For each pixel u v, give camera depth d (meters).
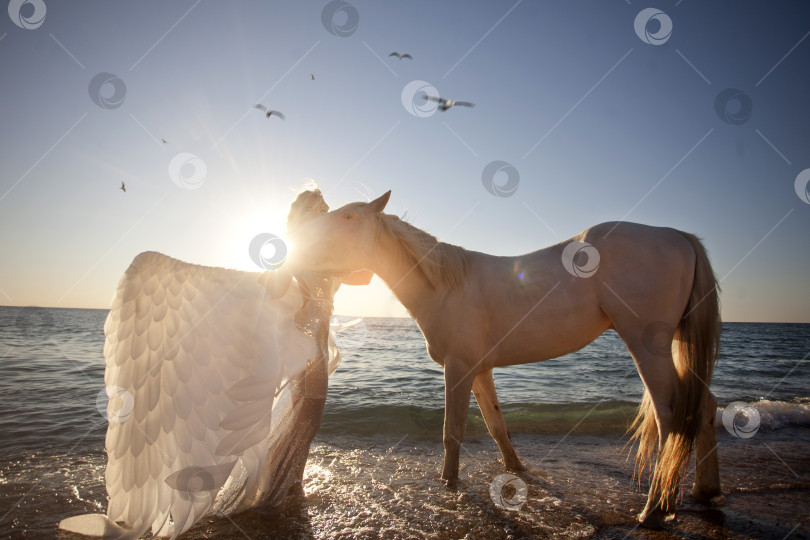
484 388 3.16
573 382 7.76
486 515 2.39
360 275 2.94
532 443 4.02
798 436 4.39
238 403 2.26
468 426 4.58
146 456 2.13
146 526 2.08
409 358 9.70
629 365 10.53
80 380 6.10
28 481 2.70
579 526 2.27
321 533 2.17
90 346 10.72
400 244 2.84
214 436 2.20
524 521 2.32
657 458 2.37
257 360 2.33
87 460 3.08
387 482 2.88
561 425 4.66
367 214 2.78
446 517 2.36
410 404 5.11
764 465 3.39
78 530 2.07
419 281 2.84
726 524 2.31
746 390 7.43
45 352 9.46
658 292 2.50
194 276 2.38
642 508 2.52
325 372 2.69
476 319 2.77
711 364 2.46
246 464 2.30
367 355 10.32
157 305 2.27
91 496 2.49
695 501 2.65
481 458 3.49
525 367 10.16
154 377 2.20
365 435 4.06
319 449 3.62
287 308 2.57
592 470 3.24
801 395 6.80
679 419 2.37
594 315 2.69
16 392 5.25
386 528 2.22
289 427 2.55
